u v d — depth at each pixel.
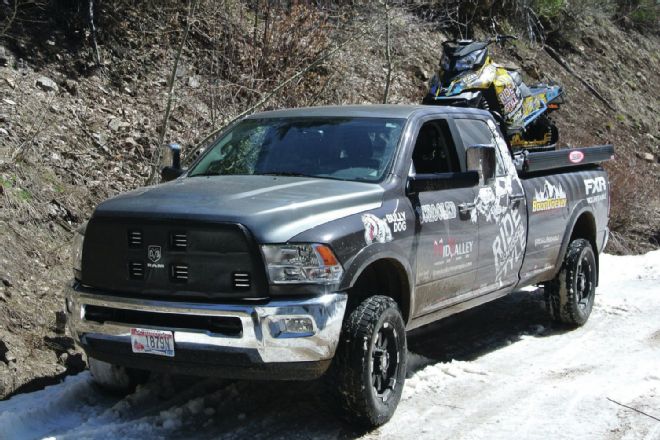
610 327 7.80
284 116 6.21
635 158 17.05
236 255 4.50
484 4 16.58
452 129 6.19
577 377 6.14
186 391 5.54
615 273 10.76
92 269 4.89
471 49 9.65
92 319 4.87
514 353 6.83
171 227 4.61
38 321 6.20
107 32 10.00
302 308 4.47
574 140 15.51
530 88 10.70
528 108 10.20
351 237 4.76
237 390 5.54
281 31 10.72
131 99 9.52
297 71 10.54
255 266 4.47
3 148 7.66
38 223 7.20
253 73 10.30
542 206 7.05
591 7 20.55
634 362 6.57
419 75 13.45
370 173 5.45
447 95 9.51
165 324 4.64
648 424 5.18
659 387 5.91
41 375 5.64
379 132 5.73
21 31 9.26
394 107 6.11
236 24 11.29
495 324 7.86
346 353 4.71
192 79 10.23
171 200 4.84
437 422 5.14
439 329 7.62
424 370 6.09
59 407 5.18
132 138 8.91
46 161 7.91
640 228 14.01
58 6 9.77
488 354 6.80
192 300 4.57
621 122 18.19
